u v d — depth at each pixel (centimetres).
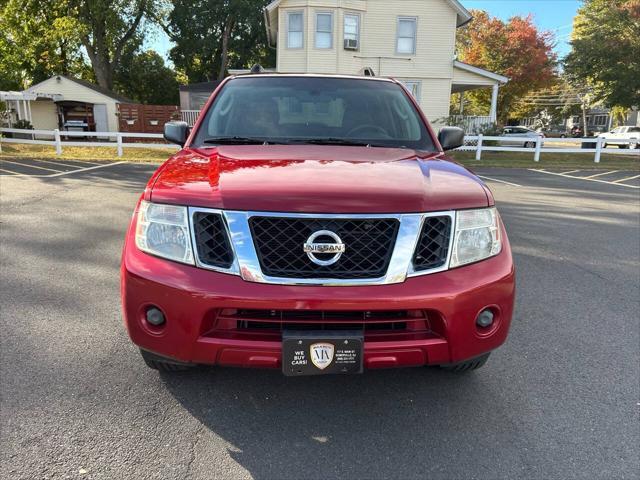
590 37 2688
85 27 3116
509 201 981
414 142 346
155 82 4141
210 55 4084
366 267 227
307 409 271
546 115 6400
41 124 3033
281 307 219
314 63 2270
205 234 231
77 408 266
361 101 375
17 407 265
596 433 253
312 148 312
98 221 709
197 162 279
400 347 228
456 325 231
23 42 3175
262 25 3834
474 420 263
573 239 668
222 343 227
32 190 989
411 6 2289
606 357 334
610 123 5541
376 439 247
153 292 231
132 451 234
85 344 337
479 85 2498
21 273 479
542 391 292
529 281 489
